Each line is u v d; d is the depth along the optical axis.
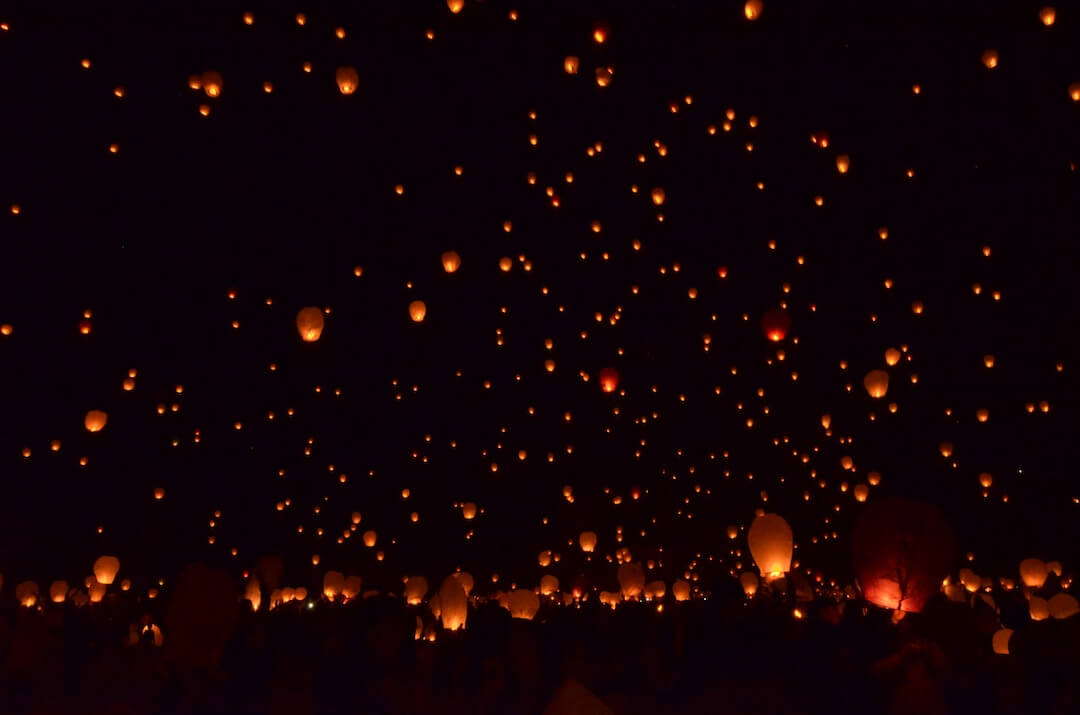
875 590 7.98
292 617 12.82
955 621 7.70
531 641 8.70
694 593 21.88
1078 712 6.70
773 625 11.03
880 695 7.54
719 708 7.75
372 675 9.01
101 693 8.39
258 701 8.19
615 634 11.82
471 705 8.03
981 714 6.93
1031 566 13.59
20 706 7.92
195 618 8.32
